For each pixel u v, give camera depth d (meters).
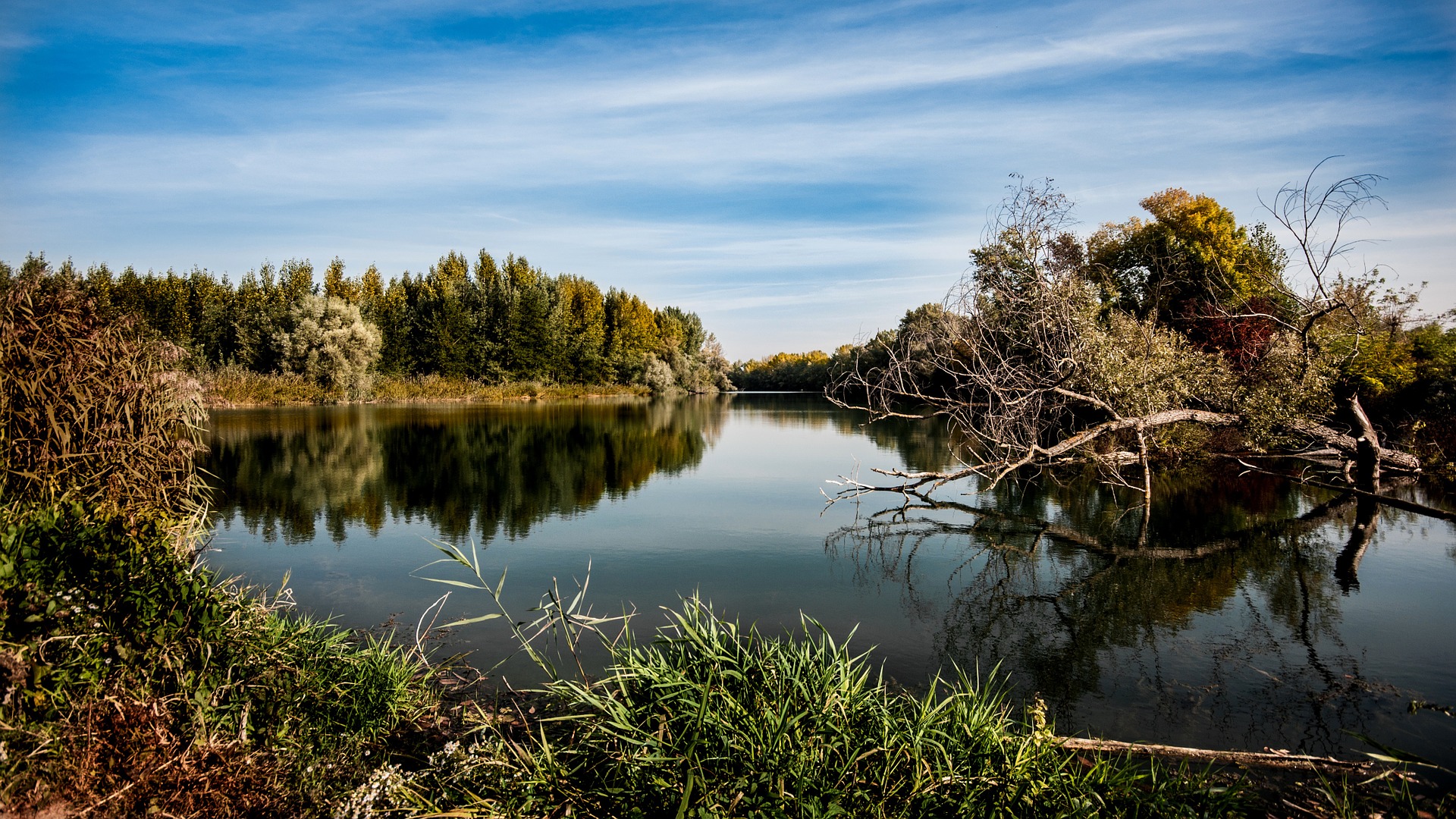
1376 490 10.70
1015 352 12.60
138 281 40.53
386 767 3.03
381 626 5.64
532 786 2.85
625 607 6.32
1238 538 9.15
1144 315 19.91
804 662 3.83
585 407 38.72
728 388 72.94
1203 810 3.02
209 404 28.17
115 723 2.65
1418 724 4.25
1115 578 7.42
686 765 2.85
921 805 2.79
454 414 30.38
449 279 52.88
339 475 13.40
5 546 2.83
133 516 4.19
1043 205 11.56
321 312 36.00
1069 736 3.94
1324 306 10.71
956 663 5.18
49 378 4.39
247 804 2.62
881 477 14.41
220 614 3.42
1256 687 4.77
